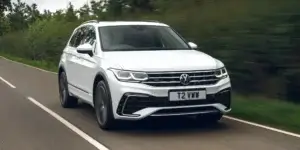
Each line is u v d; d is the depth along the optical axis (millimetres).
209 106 7621
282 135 7645
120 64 7723
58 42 30219
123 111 7559
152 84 7453
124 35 8984
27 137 7949
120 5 25562
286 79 10602
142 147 6996
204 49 13891
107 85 7836
